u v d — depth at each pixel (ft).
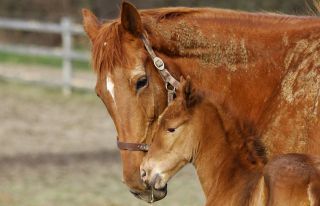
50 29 105.09
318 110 32.53
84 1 135.13
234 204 30.73
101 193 60.29
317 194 25.99
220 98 34.53
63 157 71.82
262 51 34.60
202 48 35.01
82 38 124.06
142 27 34.09
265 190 27.22
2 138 78.28
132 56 33.83
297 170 26.58
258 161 31.83
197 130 32.37
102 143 77.30
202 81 34.88
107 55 33.91
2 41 135.95
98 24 36.04
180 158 32.37
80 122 85.81
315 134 32.27
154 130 34.06
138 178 33.65
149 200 33.60
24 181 63.67
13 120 86.12
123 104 33.68
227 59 34.86
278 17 35.35
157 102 34.12
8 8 139.23
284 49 34.32
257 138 32.58
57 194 59.88
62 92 101.55
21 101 95.91
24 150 73.87
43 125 84.33
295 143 32.78
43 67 117.80
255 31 35.01
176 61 34.96
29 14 138.82
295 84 33.45
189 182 63.31
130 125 33.71
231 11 35.88
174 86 34.09
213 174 32.22
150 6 126.62
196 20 35.42
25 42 135.74
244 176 31.24
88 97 98.73
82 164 69.62
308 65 33.47
